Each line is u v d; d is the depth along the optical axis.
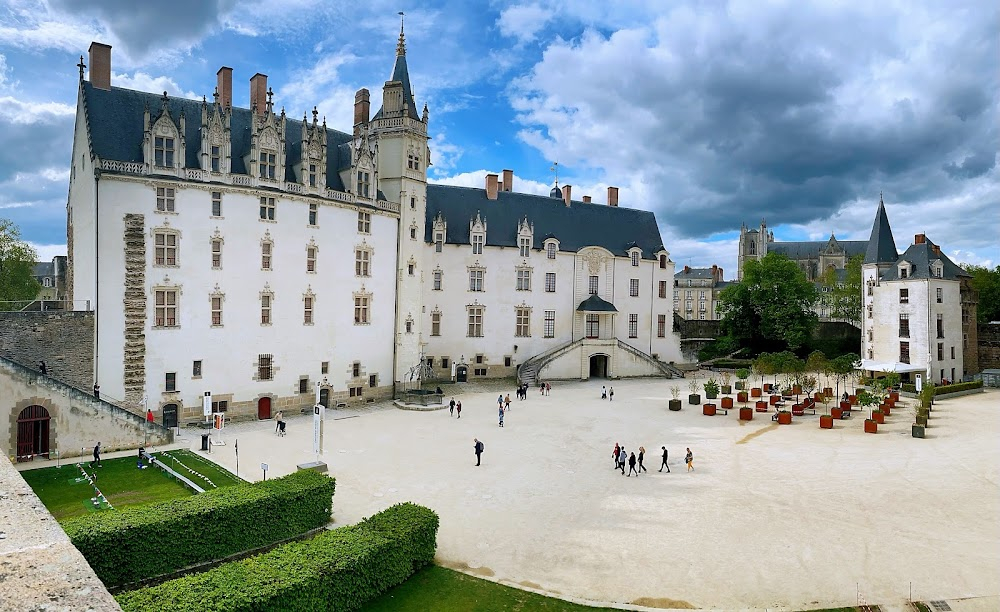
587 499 29.20
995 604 18.91
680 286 163.88
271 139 49.09
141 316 43.03
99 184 41.66
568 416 51.09
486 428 45.62
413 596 19.16
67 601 6.23
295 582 15.86
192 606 14.07
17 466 33.03
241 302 47.56
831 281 123.00
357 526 20.70
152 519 20.02
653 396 62.88
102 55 45.84
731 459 36.78
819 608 18.80
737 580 20.72
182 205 44.72
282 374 49.94
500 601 19.05
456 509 27.62
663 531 25.14
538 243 77.06
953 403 56.16
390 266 58.75
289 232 50.19
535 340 76.31
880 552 22.78
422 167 61.50
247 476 31.52
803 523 25.84
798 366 67.06
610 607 18.78
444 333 70.75
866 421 43.97
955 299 69.62
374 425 46.22
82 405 35.53
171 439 38.94
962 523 25.53
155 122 44.12
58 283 83.62
